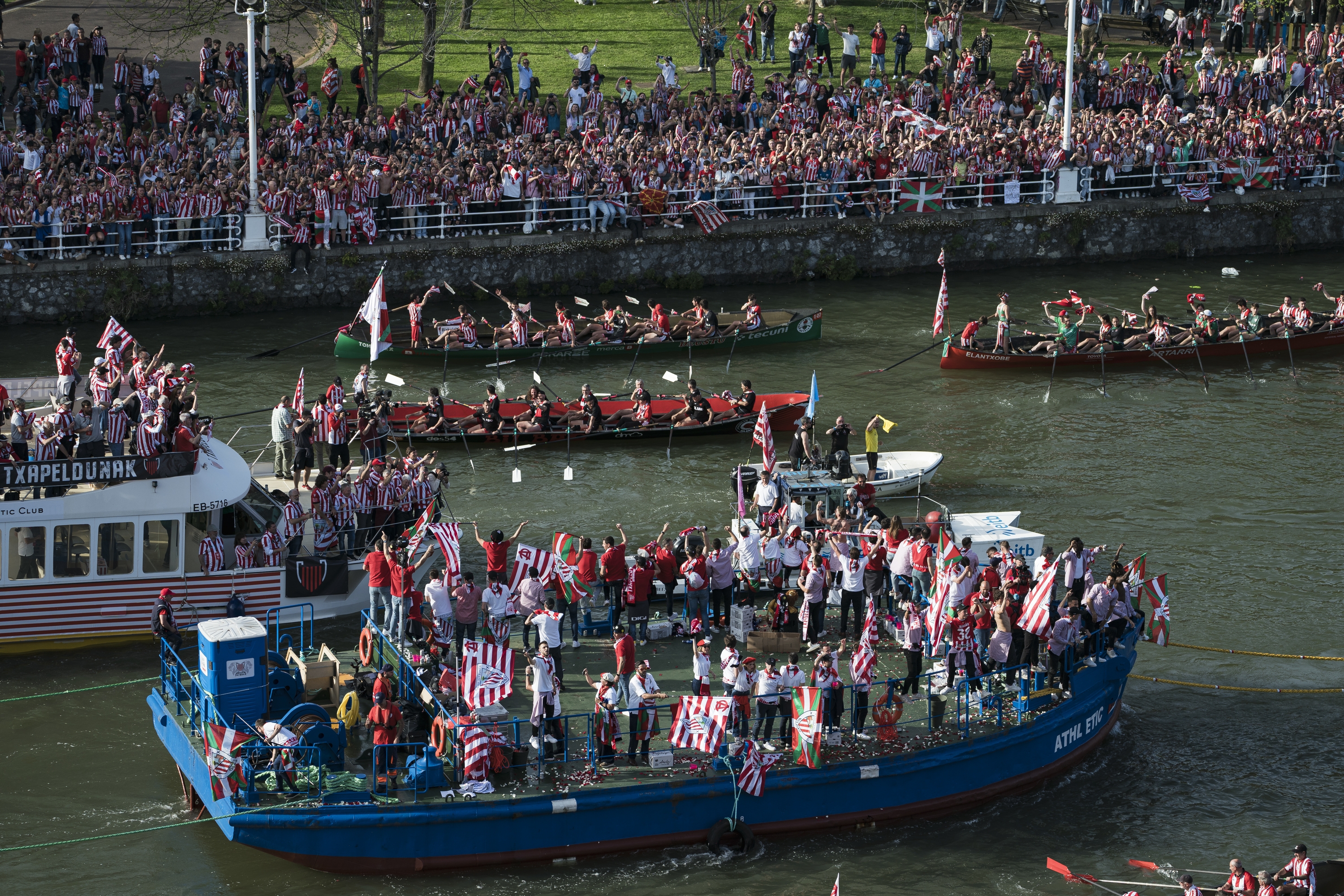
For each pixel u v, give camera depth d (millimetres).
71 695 62531
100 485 65125
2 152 112062
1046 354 107000
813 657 61281
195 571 66438
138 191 111875
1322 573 75188
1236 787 58000
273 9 136250
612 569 62969
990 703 57531
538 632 56438
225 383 100188
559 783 51531
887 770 53781
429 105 128375
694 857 52281
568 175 121812
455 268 120312
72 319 111062
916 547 64000
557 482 86875
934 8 162625
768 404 95250
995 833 54656
